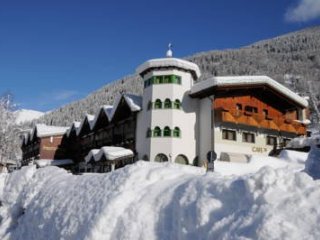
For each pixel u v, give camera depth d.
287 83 122.56
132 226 8.56
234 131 35.94
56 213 11.95
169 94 35.84
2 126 60.97
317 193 6.23
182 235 7.45
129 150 37.25
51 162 54.69
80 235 9.55
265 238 5.68
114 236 8.77
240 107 36.81
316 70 160.50
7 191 18.66
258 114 37.34
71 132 56.03
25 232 13.40
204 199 7.63
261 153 36.88
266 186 6.86
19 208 16.36
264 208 6.32
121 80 149.12
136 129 38.03
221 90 35.00
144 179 10.40
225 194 7.50
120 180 10.71
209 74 155.75
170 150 34.50
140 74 38.88
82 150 52.62
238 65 172.62
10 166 65.94
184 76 37.09
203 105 36.69
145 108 37.09
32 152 62.38
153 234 8.10
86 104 121.56
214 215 7.23
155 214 8.55
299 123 40.03
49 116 125.50
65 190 13.21
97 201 10.36
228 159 33.66
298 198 6.21
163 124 35.28
